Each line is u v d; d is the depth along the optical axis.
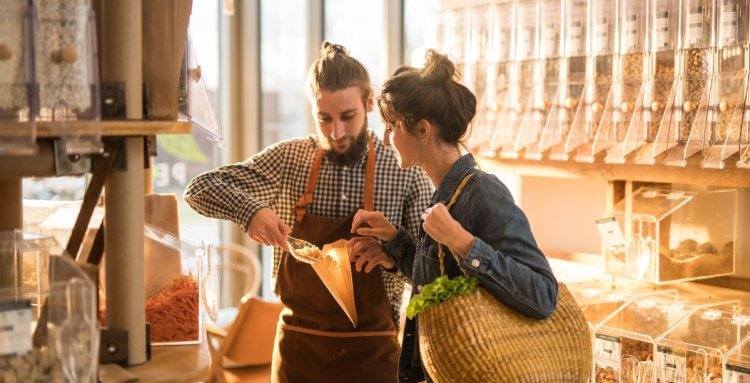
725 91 2.92
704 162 2.95
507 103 3.71
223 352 3.19
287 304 2.83
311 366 2.79
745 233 3.31
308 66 5.50
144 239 2.07
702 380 2.67
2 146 1.56
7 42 1.55
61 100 1.64
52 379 1.61
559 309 2.17
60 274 1.70
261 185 2.87
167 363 2.01
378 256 2.66
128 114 1.85
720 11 2.91
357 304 2.75
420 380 2.45
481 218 2.19
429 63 2.29
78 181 4.39
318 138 2.87
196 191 2.77
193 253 2.32
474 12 3.80
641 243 3.24
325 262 2.64
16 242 1.73
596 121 3.34
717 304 2.94
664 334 2.80
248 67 5.44
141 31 1.88
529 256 2.13
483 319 2.08
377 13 4.98
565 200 3.93
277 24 5.48
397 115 2.29
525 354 2.07
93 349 1.64
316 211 2.84
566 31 3.43
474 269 2.08
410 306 2.15
